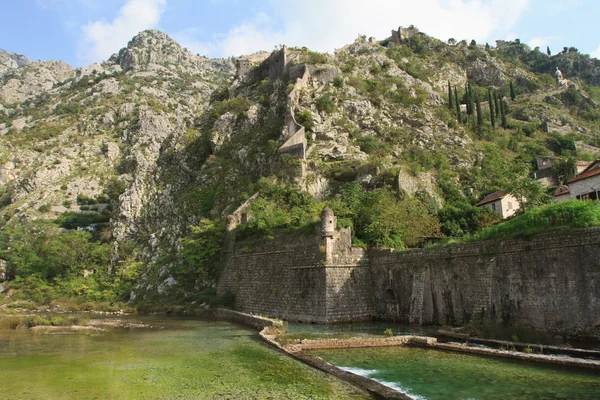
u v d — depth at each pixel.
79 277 91.69
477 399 19.06
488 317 33.38
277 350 31.44
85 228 123.06
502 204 70.56
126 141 178.75
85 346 35.06
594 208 29.50
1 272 101.81
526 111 149.50
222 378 23.31
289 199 71.81
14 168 167.25
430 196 71.81
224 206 82.88
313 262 46.59
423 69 169.62
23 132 197.25
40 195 143.88
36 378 23.70
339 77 104.75
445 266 38.22
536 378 21.75
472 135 117.19
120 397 19.94
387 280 44.69
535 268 30.73
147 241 93.69
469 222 65.88
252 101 114.88
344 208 58.66
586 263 27.80
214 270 70.44
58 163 162.62
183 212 90.88
